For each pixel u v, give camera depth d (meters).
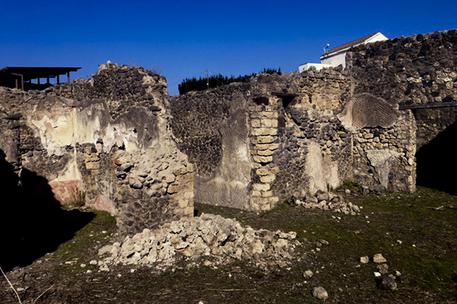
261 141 9.80
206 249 6.61
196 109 11.54
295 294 5.27
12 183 11.37
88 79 11.37
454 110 13.55
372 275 5.88
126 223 7.76
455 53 10.77
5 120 11.40
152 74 9.13
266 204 9.79
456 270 6.05
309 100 11.16
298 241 7.24
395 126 11.79
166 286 5.51
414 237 7.52
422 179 13.64
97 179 11.17
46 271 6.28
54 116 12.21
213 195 11.09
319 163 11.47
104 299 5.16
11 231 8.90
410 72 11.53
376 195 11.37
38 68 15.83
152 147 8.73
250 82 10.06
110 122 10.36
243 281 5.64
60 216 10.38
